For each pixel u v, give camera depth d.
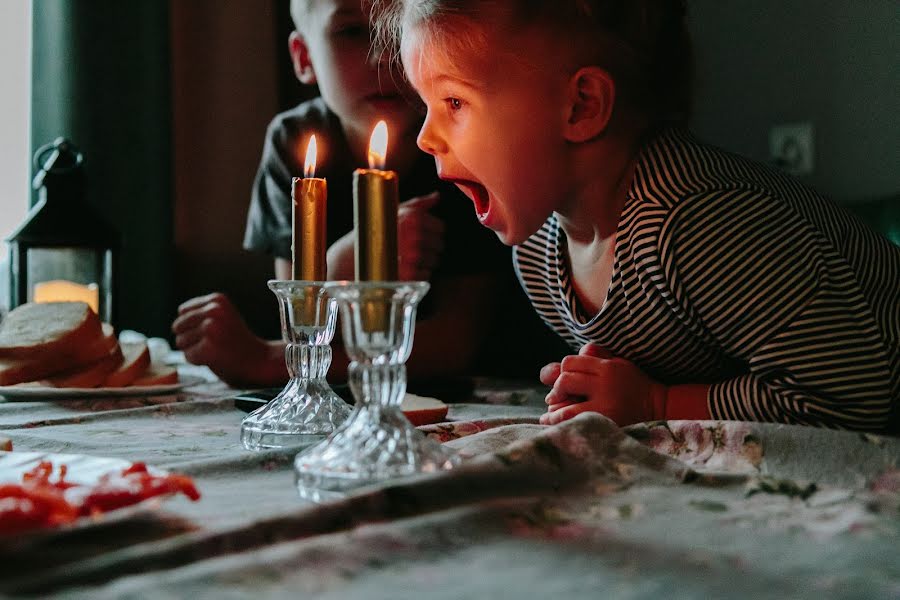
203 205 2.42
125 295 2.26
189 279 2.41
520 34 0.86
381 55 1.35
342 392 0.94
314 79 1.75
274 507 0.52
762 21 1.83
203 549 0.42
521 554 0.43
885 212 1.38
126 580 0.38
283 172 1.75
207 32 2.42
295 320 0.79
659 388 0.85
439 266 1.54
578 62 0.88
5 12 2.19
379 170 0.54
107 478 0.51
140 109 2.28
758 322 0.80
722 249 0.82
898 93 1.61
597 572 0.41
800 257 0.80
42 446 0.76
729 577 0.40
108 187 2.24
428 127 0.90
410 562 0.42
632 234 0.87
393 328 0.55
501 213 0.91
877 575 0.40
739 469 0.63
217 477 0.61
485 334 1.58
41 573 0.39
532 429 0.70
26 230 1.45
